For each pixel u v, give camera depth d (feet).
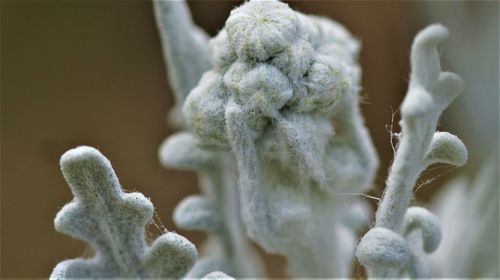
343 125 0.67
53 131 1.20
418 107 0.60
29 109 1.21
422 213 0.65
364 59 1.03
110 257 0.65
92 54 1.22
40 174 1.19
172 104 1.20
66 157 0.62
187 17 0.73
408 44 0.96
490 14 0.85
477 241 0.79
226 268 0.74
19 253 1.16
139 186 1.15
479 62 0.85
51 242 1.16
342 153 0.68
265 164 0.66
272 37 0.63
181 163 0.73
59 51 1.22
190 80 0.73
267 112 0.64
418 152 0.62
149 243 0.68
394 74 1.03
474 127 0.86
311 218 0.69
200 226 0.73
